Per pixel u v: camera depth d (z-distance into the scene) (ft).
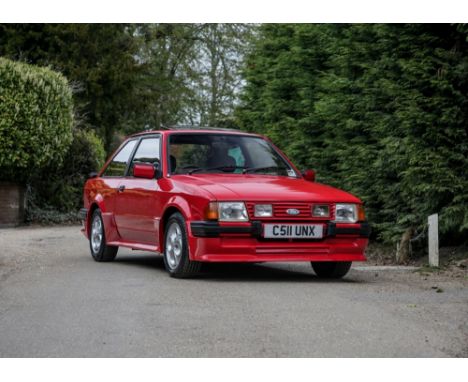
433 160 37.73
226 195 30.96
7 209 72.79
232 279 32.65
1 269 37.42
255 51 68.69
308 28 52.03
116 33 107.86
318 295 27.86
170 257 33.17
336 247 31.91
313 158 49.57
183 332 21.39
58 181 79.56
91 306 25.63
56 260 41.70
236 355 18.90
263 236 30.91
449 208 37.65
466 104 37.99
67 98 75.05
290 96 56.54
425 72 38.37
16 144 70.90
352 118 45.16
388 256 42.78
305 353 19.11
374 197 44.21
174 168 35.17
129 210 37.40
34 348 19.74
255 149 36.88
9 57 94.38
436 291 29.01
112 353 19.16
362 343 20.13
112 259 40.96
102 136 107.65
